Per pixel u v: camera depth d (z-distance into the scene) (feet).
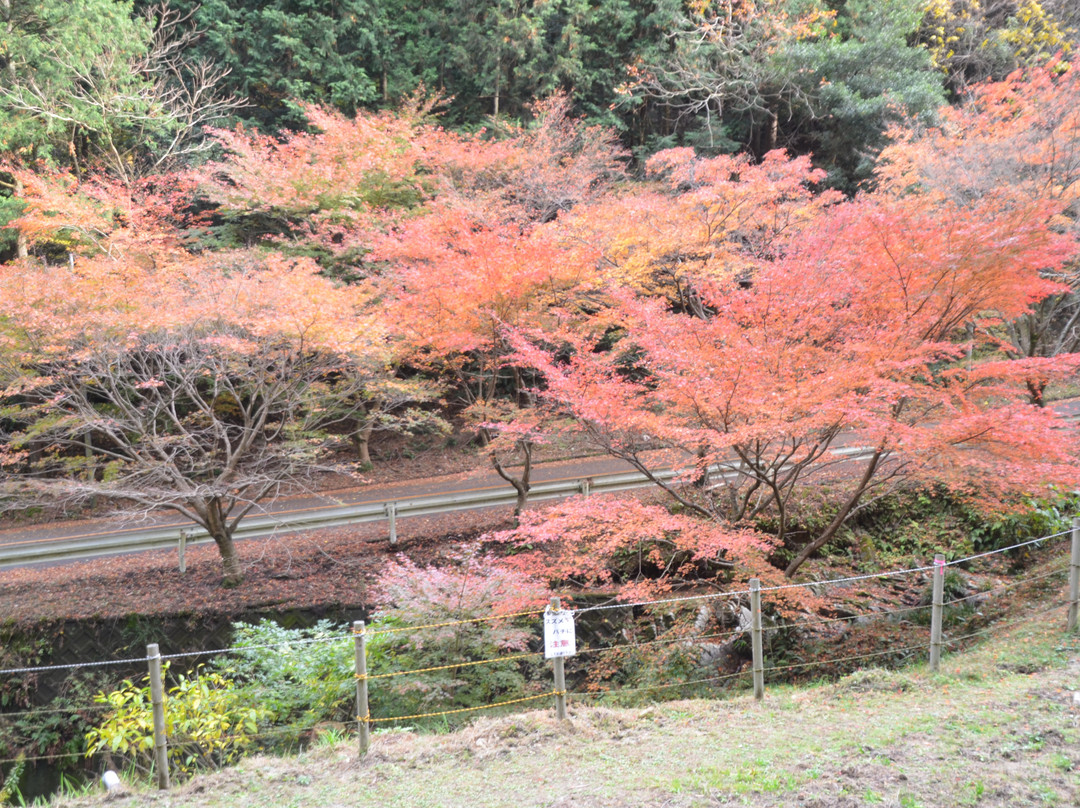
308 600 38.65
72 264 50.57
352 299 42.27
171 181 67.62
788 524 39.81
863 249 29.32
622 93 79.82
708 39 81.35
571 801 15.93
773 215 45.03
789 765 16.35
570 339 34.81
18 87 61.67
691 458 33.24
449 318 39.99
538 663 32.73
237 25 83.15
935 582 23.65
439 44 88.69
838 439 52.01
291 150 62.85
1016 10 77.92
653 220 43.24
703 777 16.24
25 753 34.99
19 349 36.32
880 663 30.30
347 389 44.45
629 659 32.81
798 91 76.18
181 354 43.42
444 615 28.89
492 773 18.33
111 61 65.82
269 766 20.17
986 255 25.52
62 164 69.92
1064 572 32.19
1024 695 19.01
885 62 74.38
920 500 40.91
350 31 85.92
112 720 25.21
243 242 68.59
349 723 27.22
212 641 37.76
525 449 44.86
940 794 14.15
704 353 29.19
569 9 81.51
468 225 46.11
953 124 53.01
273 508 56.85
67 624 37.42
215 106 73.72
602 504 31.86
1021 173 45.93
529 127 73.97
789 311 29.86
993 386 28.99
